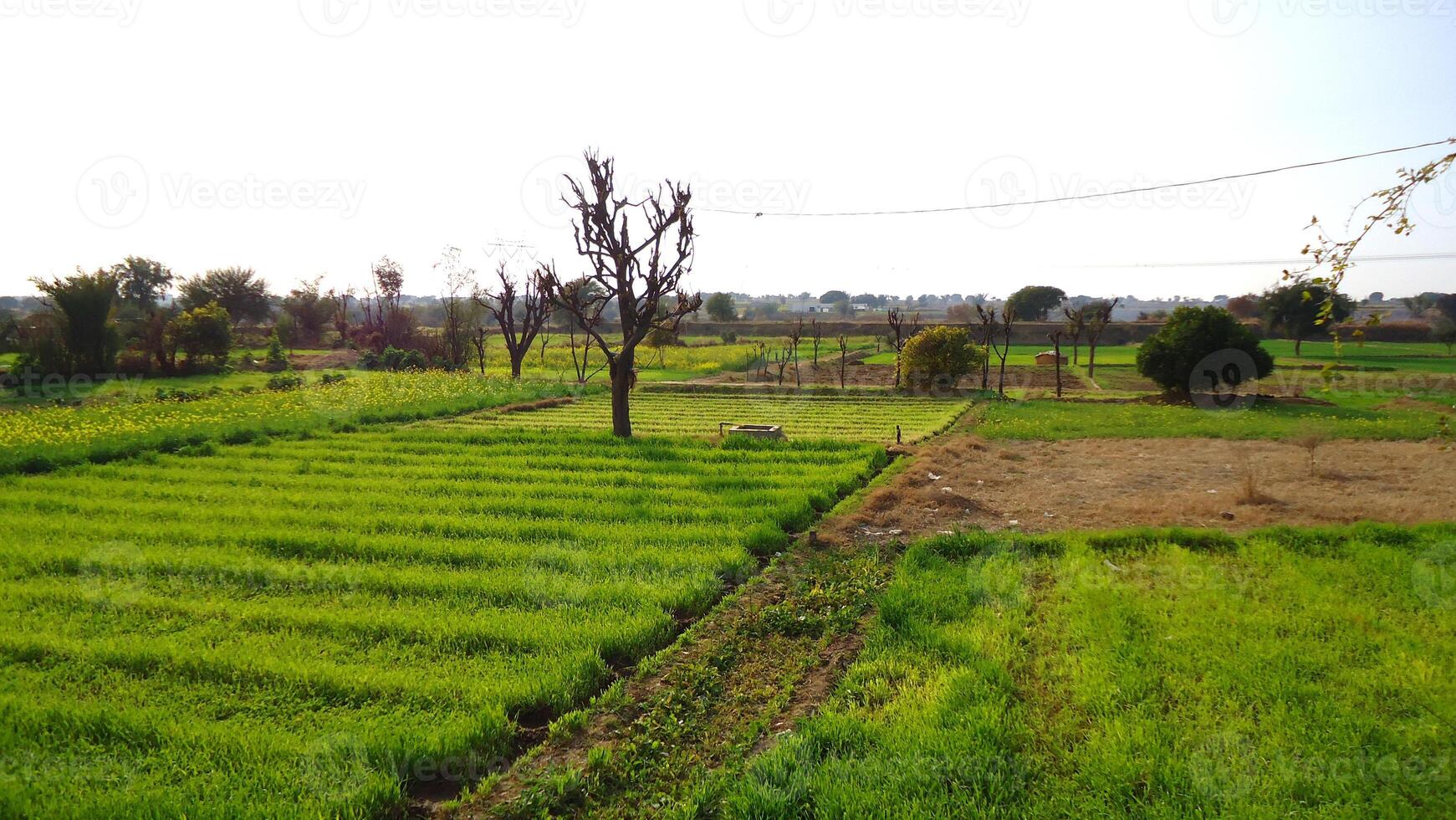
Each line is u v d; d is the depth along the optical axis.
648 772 5.38
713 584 8.77
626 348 19.86
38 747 5.55
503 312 39.56
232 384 35.31
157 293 70.44
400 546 10.11
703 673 6.79
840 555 10.19
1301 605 7.80
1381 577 8.48
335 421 21.64
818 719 5.89
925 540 10.47
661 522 11.53
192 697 6.30
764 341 72.56
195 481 14.41
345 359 50.19
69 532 10.81
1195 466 15.75
